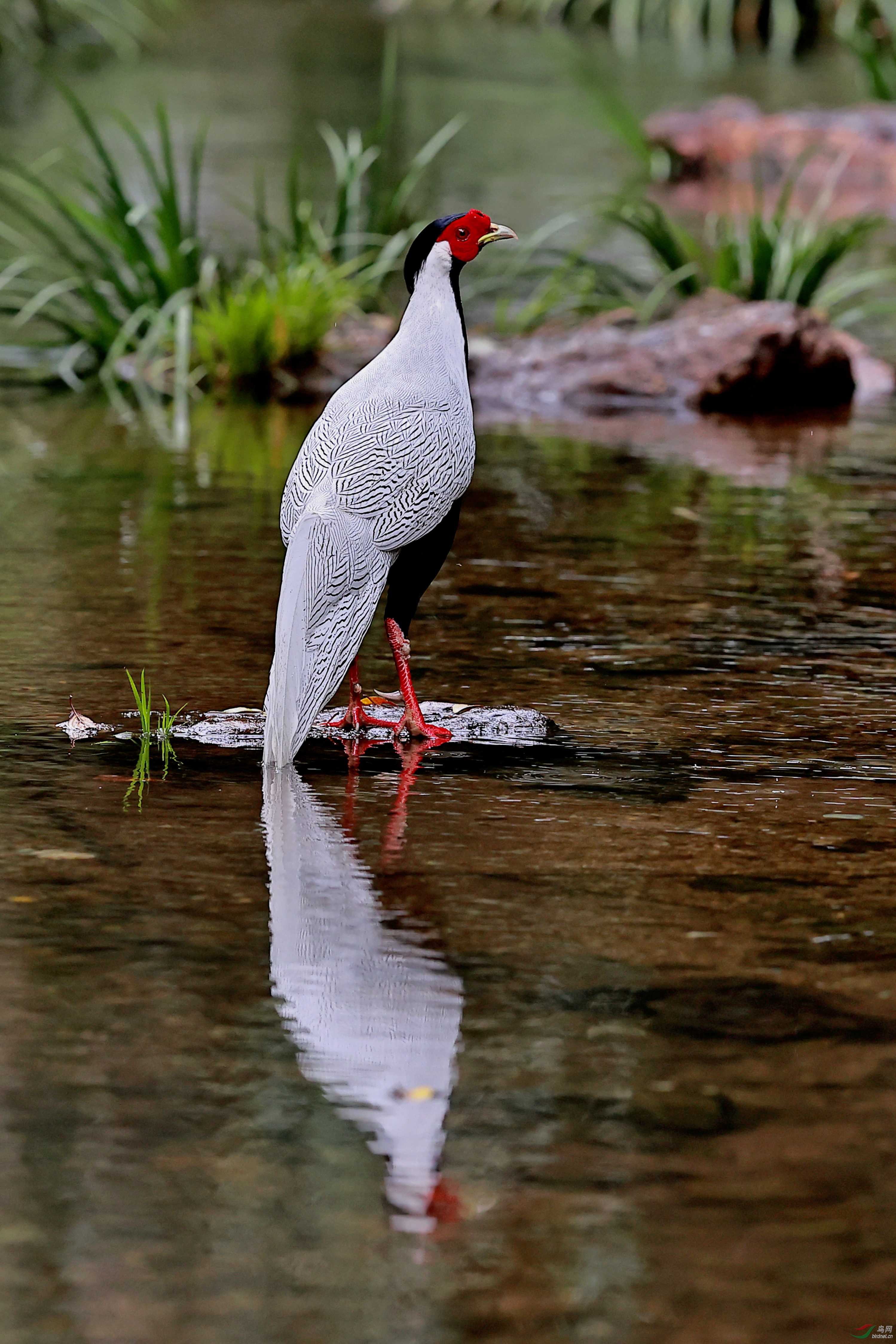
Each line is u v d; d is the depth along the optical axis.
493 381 21.67
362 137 39.53
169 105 43.91
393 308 24.61
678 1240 5.10
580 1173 5.41
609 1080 5.93
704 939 7.07
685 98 47.09
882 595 13.19
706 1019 6.38
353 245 24.70
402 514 9.39
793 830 8.38
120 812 8.38
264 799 8.66
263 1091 5.83
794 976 6.73
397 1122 5.67
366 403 9.62
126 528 14.60
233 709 10.09
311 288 21.86
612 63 55.88
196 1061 6.00
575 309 24.44
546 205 32.16
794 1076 5.97
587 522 15.38
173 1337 4.70
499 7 71.88
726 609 12.73
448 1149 5.53
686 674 11.15
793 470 17.72
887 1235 5.13
